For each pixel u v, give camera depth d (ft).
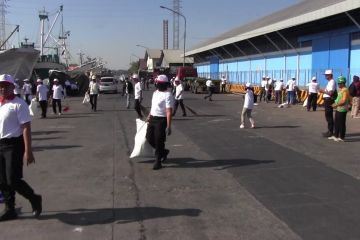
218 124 61.72
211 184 28.45
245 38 154.30
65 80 155.43
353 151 39.52
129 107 95.30
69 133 54.49
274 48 148.87
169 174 31.37
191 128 57.21
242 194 26.08
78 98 142.82
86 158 37.78
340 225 20.70
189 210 23.22
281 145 43.06
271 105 99.81
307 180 29.12
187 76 181.78
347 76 101.19
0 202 24.50
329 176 30.14
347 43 103.30
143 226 20.94
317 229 20.24
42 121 69.77
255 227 20.62
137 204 24.36
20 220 21.95
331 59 110.93
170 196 25.85
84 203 24.67
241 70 186.50
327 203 24.08
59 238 19.57
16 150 21.09
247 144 43.91
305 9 121.29
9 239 19.49
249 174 30.99
